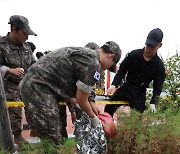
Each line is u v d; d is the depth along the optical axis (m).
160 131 3.25
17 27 4.16
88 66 2.96
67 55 3.11
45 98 3.13
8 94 4.30
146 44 4.37
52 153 2.59
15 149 2.79
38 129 3.13
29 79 3.19
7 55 4.33
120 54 3.19
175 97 5.12
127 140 3.36
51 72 3.15
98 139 3.22
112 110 4.84
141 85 4.70
